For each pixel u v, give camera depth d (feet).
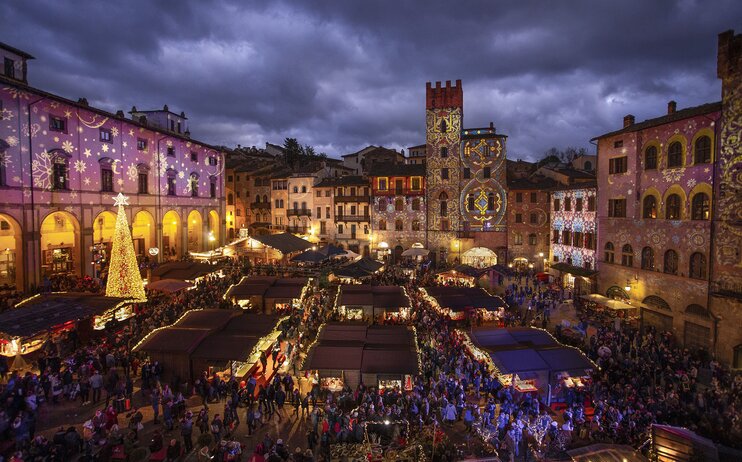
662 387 76.38
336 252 162.50
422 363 82.94
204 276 138.31
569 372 71.00
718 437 61.00
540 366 70.90
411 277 157.58
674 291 105.40
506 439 62.34
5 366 72.59
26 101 115.03
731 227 90.63
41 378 68.28
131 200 153.17
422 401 68.39
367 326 86.89
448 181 213.25
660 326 110.22
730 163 90.89
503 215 206.69
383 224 224.94
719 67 92.68
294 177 243.40
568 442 61.98
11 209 111.24
